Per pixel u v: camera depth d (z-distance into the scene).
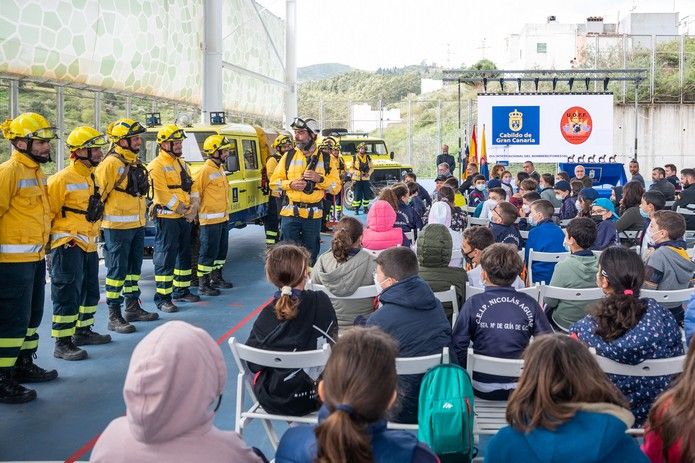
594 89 29.62
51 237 6.37
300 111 49.66
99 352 6.76
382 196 8.70
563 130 19.22
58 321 6.50
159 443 1.97
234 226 11.23
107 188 7.24
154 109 16.97
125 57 14.50
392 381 2.03
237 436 2.14
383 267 3.89
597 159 19.17
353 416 1.96
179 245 8.83
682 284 5.33
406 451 2.04
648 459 2.14
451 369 3.12
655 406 2.52
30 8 11.15
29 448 4.64
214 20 15.32
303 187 9.38
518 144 19.36
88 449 4.63
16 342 5.46
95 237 6.80
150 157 10.51
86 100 13.54
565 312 4.98
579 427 2.13
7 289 5.40
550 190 11.88
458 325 4.04
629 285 3.68
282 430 5.00
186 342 1.98
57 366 6.34
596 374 2.23
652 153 29.92
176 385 1.93
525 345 3.97
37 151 5.50
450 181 11.80
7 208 5.34
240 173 11.22
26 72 11.21
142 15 15.20
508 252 4.05
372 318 3.81
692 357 2.42
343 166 17.06
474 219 9.91
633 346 3.43
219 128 10.99
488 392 3.99
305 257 3.88
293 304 3.75
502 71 19.17
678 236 5.41
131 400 1.92
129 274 7.80
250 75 22.42
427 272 4.96
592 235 5.12
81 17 12.61
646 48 34.34
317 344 3.82
